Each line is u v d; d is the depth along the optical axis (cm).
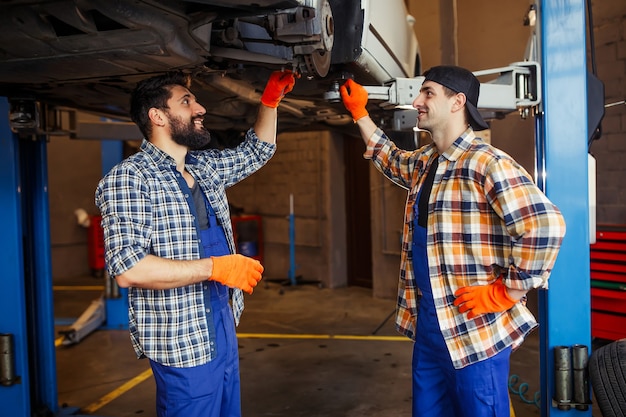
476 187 183
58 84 237
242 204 845
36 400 336
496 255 184
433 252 191
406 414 332
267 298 680
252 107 314
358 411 339
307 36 176
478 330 184
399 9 316
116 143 540
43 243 338
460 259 186
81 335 511
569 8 238
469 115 197
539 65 243
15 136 295
